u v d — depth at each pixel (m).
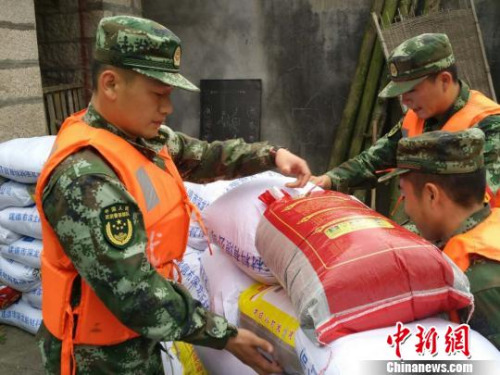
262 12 4.14
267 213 1.37
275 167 1.60
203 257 1.83
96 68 1.10
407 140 1.25
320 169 4.33
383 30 3.58
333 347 1.00
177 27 4.37
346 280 1.02
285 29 4.12
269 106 4.32
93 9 3.86
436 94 1.86
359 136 3.96
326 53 4.08
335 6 3.96
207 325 1.13
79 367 1.18
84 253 1.00
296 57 4.15
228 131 4.44
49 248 1.14
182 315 1.08
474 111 1.87
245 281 1.55
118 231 1.01
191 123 4.54
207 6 4.25
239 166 1.59
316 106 4.21
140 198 1.11
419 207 1.25
